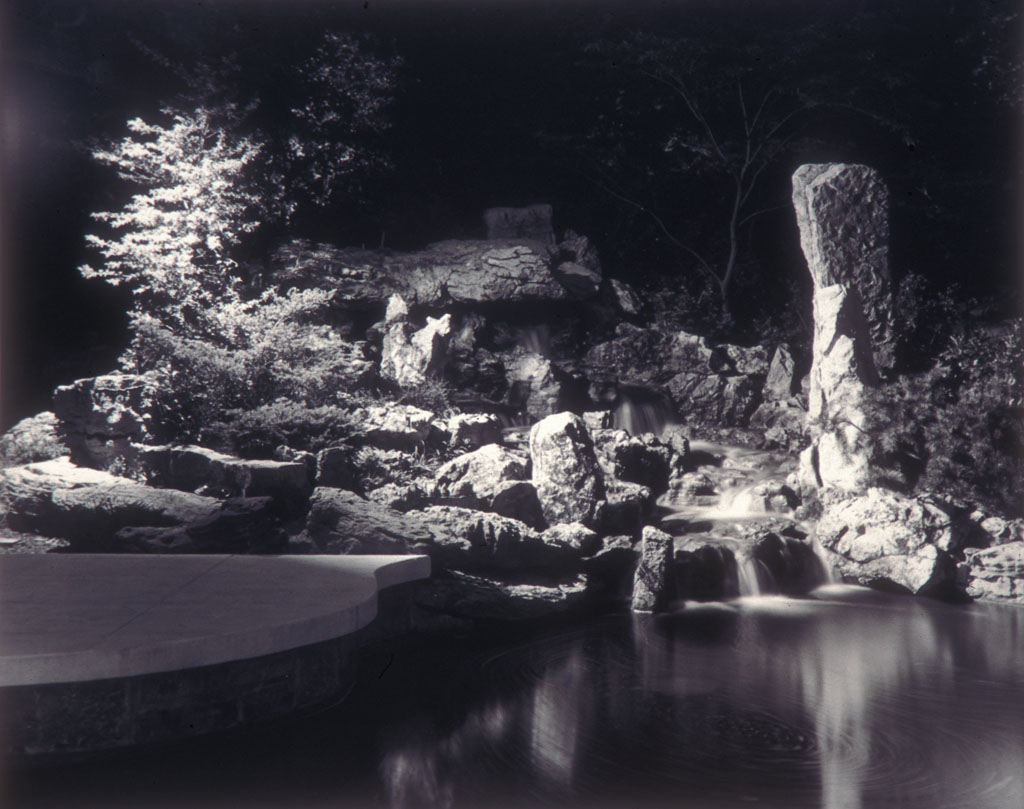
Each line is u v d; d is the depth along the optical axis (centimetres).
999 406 1677
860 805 634
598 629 1129
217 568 844
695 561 1327
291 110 2091
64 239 1964
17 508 1192
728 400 2075
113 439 1252
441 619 1080
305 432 1368
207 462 1184
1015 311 2491
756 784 667
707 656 1015
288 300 1752
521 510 1309
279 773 634
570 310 2180
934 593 1358
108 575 809
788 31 2548
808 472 1627
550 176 2662
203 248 1797
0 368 1855
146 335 1499
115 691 583
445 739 736
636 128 2670
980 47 2620
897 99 2591
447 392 1758
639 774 679
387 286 1938
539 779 664
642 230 2689
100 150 1806
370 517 1095
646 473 1645
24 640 594
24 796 555
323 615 677
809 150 2636
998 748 745
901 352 1975
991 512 1561
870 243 1878
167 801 574
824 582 1429
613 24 2595
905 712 829
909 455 1647
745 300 2642
